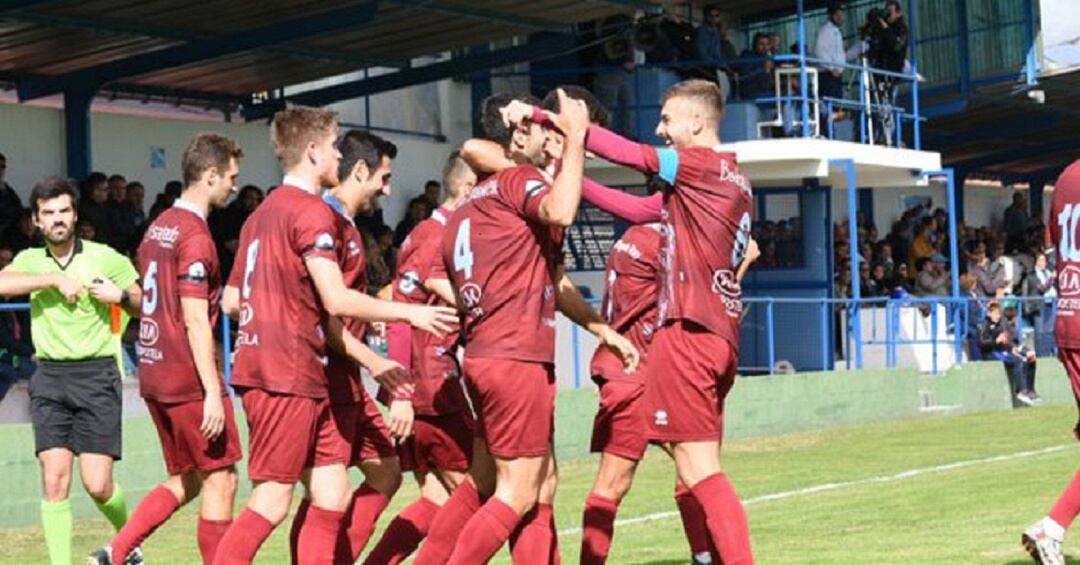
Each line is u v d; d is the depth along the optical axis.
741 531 10.02
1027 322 38.91
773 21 40.75
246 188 26.11
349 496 10.54
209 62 27.31
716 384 10.12
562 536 15.61
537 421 9.93
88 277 13.02
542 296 9.97
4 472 18.22
